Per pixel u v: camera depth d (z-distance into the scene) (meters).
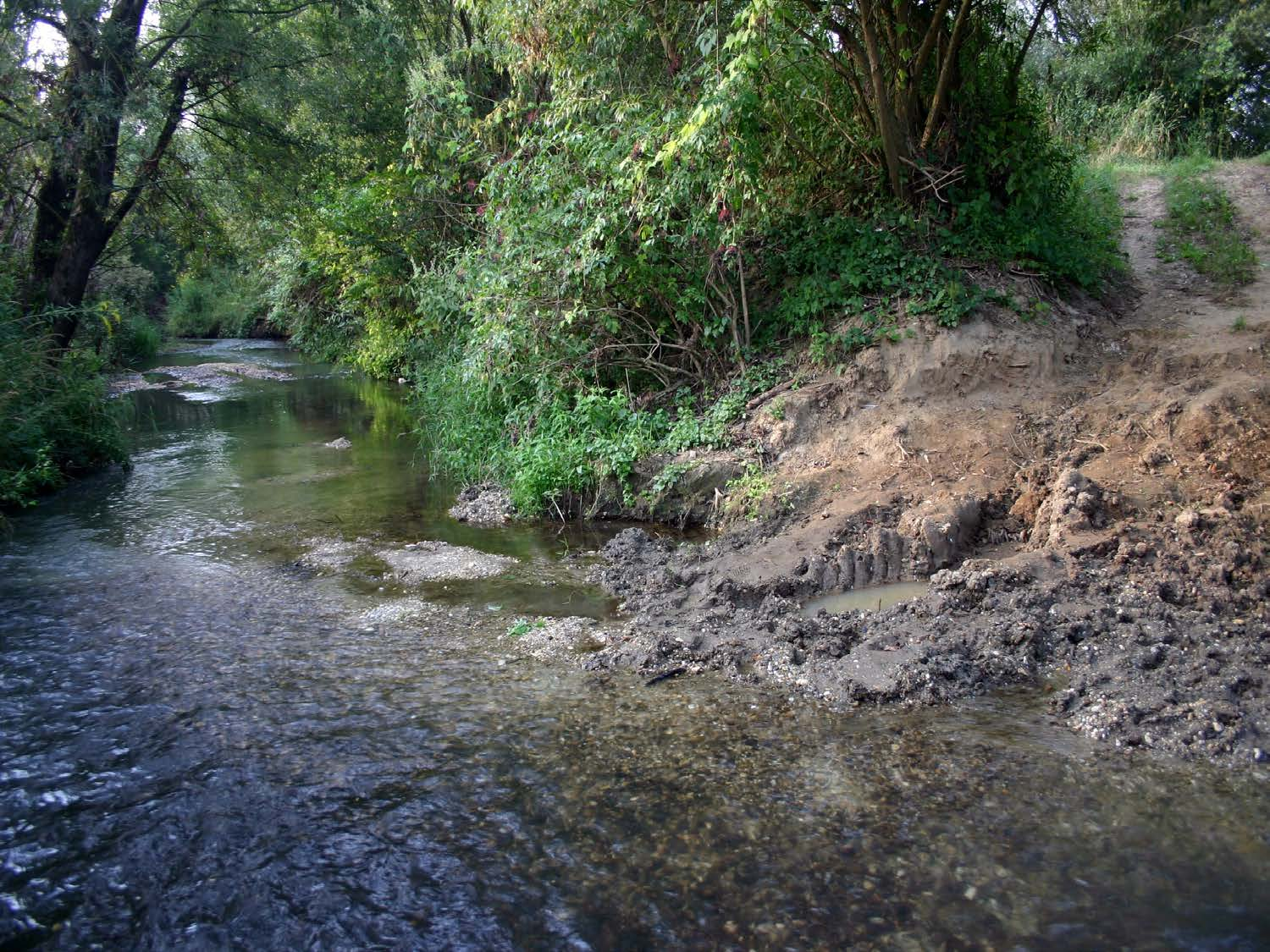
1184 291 8.80
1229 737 3.85
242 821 3.60
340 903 3.12
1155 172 13.14
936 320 7.92
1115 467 6.24
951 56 8.43
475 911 3.06
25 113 12.45
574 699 4.63
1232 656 4.42
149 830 3.56
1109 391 7.20
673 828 3.47
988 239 8.50
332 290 22.05
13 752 4.16
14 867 3.36
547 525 8.11
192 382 20.28
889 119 8.31
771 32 7.28
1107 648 4.68
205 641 5.48
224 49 13.80
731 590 5.89
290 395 17.89
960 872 3.16
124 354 23.06
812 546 6.28
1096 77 16.16
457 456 9.71
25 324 10.91
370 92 15.78
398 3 16.11
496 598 6.20
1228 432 6.13
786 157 9.25
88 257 13.85
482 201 13.61
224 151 15.56
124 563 7.12
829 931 2.91
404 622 5.78
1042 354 7.62
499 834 3.47
